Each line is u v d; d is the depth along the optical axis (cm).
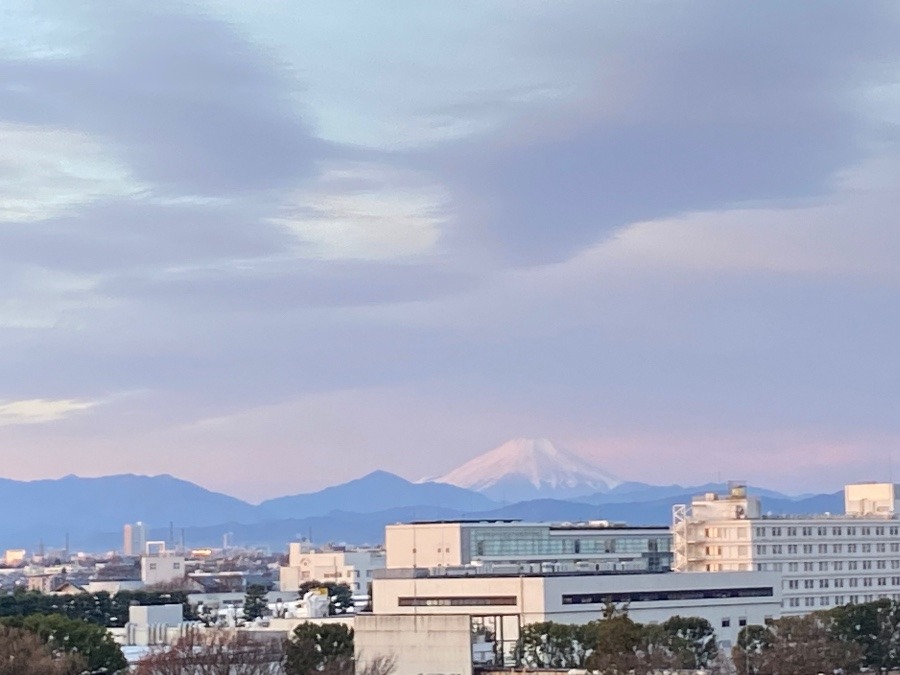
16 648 19812
